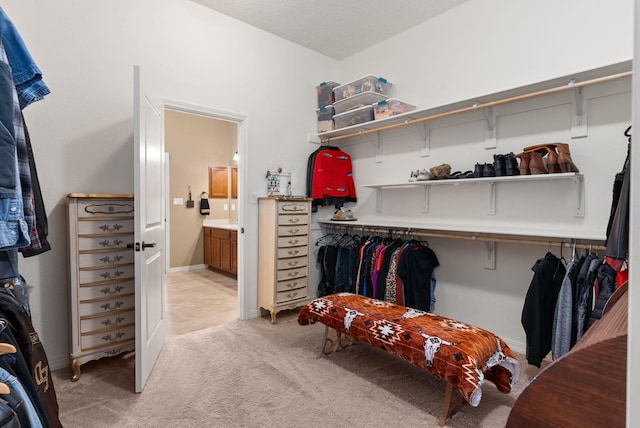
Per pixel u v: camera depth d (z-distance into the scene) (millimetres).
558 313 2064
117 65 2531
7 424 864
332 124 3752
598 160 2244
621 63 1940
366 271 3162
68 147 2344
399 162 3410
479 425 1742
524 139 2578
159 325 2482
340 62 4051
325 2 2922
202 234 5852
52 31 2277
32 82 1245
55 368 2295
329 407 1873
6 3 2123
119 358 2469
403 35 3381
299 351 2576
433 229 2881
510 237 2652
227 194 6137
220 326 3096
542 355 2131
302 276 3410
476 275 2855
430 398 1972
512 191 2646
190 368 2293
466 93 2902
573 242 2250
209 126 5898
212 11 3041
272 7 3008
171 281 4879
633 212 330
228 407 1862
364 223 3385
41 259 2254
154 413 1803
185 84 2883
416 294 2863
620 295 665
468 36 2887
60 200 2316
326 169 3629
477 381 1561
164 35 2768
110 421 1733
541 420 396
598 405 362
